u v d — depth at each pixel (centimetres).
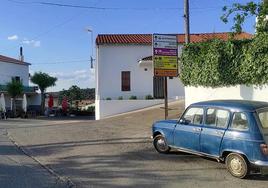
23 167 1123
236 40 1510
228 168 995
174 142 1184
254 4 1577
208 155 1062
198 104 1121
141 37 3747
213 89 1619
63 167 1120
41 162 1204
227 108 1027
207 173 1014
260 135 941
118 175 1007
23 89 5050
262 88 1439
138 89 3547
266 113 989
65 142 1566
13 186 902
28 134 1866
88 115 5134
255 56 1433
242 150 958
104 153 1302
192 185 909
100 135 1714
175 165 1105
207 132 1061
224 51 1551
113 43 3534
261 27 1523
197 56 1678
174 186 902
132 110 3244
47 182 941
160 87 3538
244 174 955
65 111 5209
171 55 1614
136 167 1091
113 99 3447
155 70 1596
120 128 1961
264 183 923
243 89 1501
